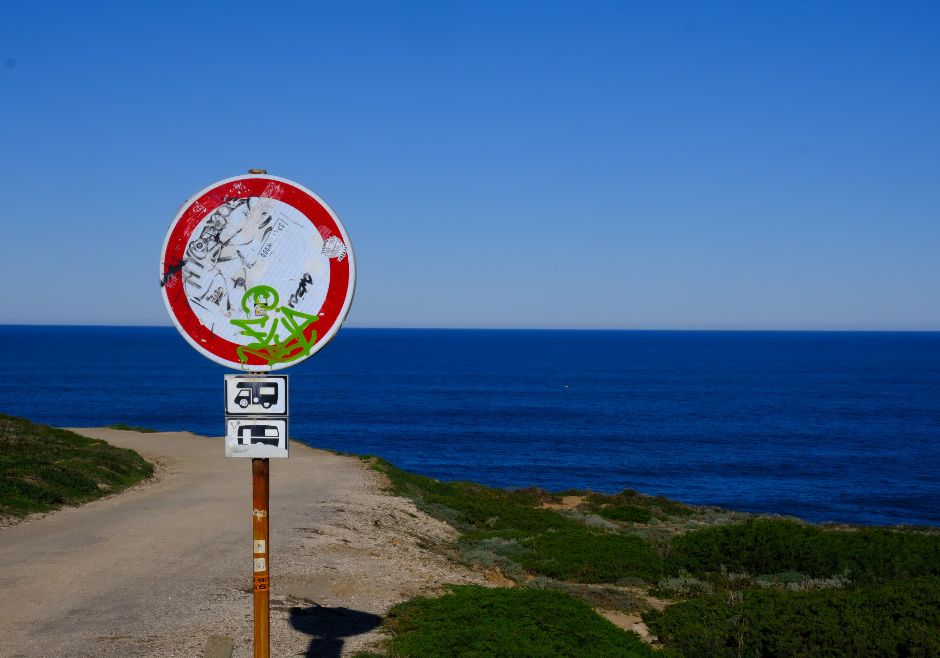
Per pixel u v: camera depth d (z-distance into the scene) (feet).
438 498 98.07
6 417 117.39
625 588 60.85
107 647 32.76
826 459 249.96
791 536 70.18
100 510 69.87
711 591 60.03
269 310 17.48
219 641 23.86
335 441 272.72
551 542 72.74
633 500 122.72
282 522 67.00
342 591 43.83
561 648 35.65
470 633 35.47
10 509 64.90
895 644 38.50
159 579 45.21
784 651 39.73
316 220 17.53
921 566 63.77
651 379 605.31
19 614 37.60
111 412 333.21
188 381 511.81
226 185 17.48
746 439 294.25
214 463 110.52
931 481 214.28
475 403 417.28
